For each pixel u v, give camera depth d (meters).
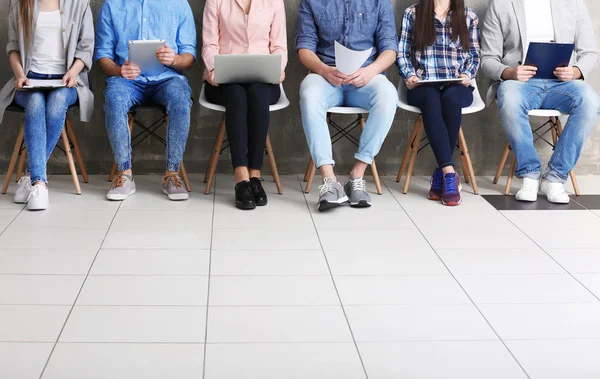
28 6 3.78
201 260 2.95
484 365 2.16
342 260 2.99
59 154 4.27
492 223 3.53
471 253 3.11
